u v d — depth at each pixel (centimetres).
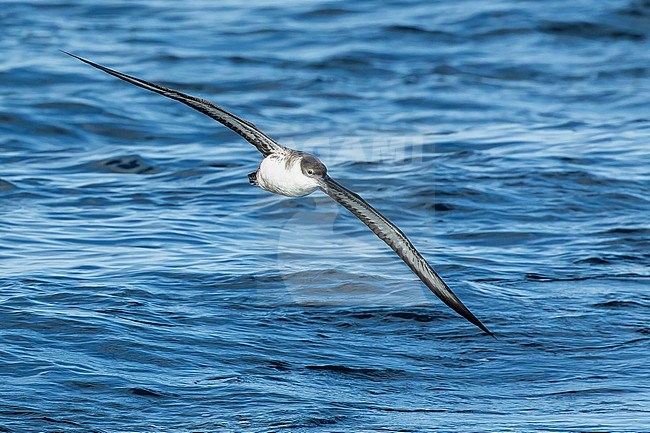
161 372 1053
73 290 1258
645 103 2433
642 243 1516
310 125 2170
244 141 2092
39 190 1723
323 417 965
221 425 945
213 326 1175
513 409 997
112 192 1731
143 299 1242
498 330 1191
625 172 1861
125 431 931
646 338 1171
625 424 955
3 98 2266
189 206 1656
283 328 1180
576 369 1095
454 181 1783
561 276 1372
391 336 1174
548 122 2266
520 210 1659
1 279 1286
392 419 967
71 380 1020
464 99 2441
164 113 2266
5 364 1045
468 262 1422
